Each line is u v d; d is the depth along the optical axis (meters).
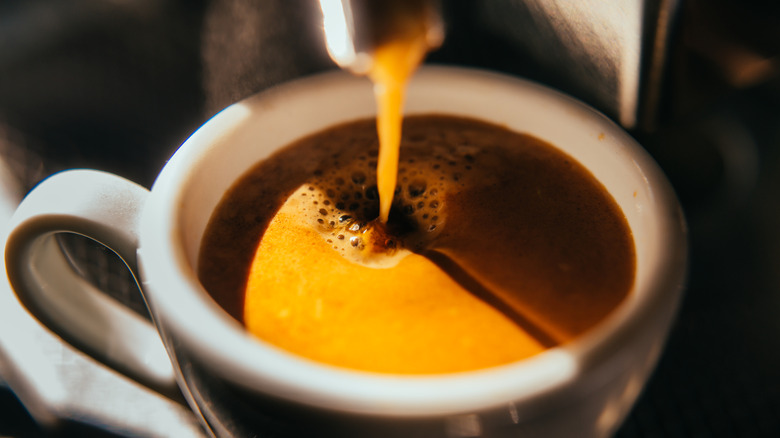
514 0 0.19
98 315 0.16
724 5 0.16
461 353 0.14
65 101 0.21
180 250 0.15
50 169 0.20
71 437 0.17
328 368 0.13
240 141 0.17
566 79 0.19
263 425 0.14
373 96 0.18
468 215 0.16
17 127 0.21
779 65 0.17
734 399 0.17
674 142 0.20
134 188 0.15
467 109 0.18
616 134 0.16
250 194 0.17
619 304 0.15
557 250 0.16
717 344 0.18
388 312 0.15
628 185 0.16
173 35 0.22
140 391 0.18
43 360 0.18
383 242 0.16
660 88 0.17
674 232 0.15
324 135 0.18
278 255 0.16
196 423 0.17
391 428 0.13
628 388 0.14
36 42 0.22
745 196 0.20
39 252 0.15
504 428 0.13
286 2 0.21
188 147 0.16
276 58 0.21
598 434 0.14
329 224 0.16
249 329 0.15
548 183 0.17
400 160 0.17
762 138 0.21
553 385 0.13
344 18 0.13
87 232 0.15
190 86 0.21
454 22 0.20
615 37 0.17
